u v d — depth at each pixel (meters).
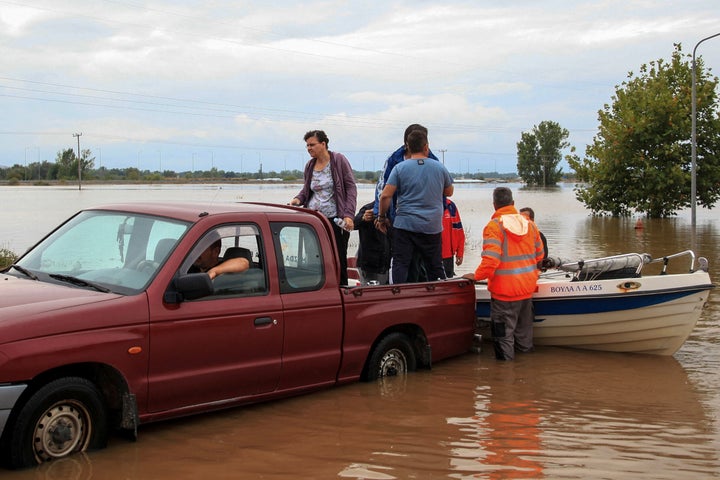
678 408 6.80
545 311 9.25
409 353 7.69
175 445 5.43
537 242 9.12
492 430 6.04
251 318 5.95
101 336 5.05
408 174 8.18
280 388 6.34
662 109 41.62
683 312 8.65
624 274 9.49
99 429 5.18
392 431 5.94
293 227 6.48
